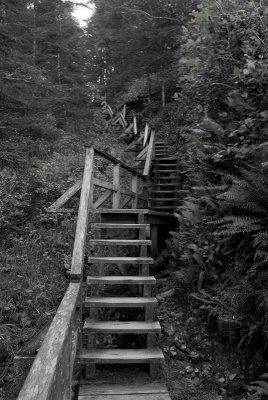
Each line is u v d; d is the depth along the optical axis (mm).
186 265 5387
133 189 7461
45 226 6031
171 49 14445
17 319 4070
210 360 3979
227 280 4320
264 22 4742
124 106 18719
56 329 2082
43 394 1317
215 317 4242
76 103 13984
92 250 5148
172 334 4406
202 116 5961
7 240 5414
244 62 4996
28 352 3492
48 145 10023
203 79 5441
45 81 10961
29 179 7137
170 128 13195
